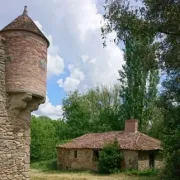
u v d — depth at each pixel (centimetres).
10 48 1122
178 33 1345
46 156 4638
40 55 1174
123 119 4422
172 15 1259
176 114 1955
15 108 1122
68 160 3566
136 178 2709
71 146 3550
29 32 1141
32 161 4481
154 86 4066
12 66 1112
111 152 3142
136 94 4041
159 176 2231
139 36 1440
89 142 3559
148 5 1334
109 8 1418
